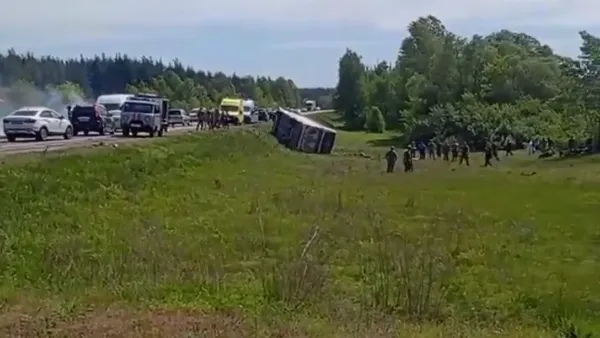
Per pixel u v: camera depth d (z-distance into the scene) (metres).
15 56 118.44
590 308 14.95
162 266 15.41
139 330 10.48
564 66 94.88
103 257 16.36
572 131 77.44
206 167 38.19
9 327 10.48
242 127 69.12
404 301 13.37
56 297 12.60
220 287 13.65
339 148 79.75
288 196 31.53
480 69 110.00
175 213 26.00
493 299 15.41
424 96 111.12
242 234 22.55
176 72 151.50
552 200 35.47
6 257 16.23
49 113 39.12
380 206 31.05
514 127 88.19
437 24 130.25
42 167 26.00
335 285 14.96
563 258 21.50
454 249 21.64
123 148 34.44
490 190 39.53
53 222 21.59
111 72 145.75
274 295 13.03
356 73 144.75
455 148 67.69
